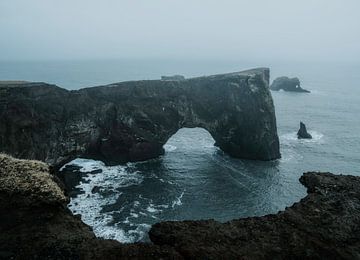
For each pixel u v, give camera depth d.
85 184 55.22
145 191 52.72
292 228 17.05
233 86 71.00
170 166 64.38
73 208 46.81
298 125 98.00
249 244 16.09
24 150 51.16
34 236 16.70
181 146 77.69
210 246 15.84
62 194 19.08
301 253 15.61
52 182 19.59
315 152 73.00
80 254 15.58
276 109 123.38
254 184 55.38
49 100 56.53
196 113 72.44
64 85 169.88
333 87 193.00
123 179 57.75
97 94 63.78
